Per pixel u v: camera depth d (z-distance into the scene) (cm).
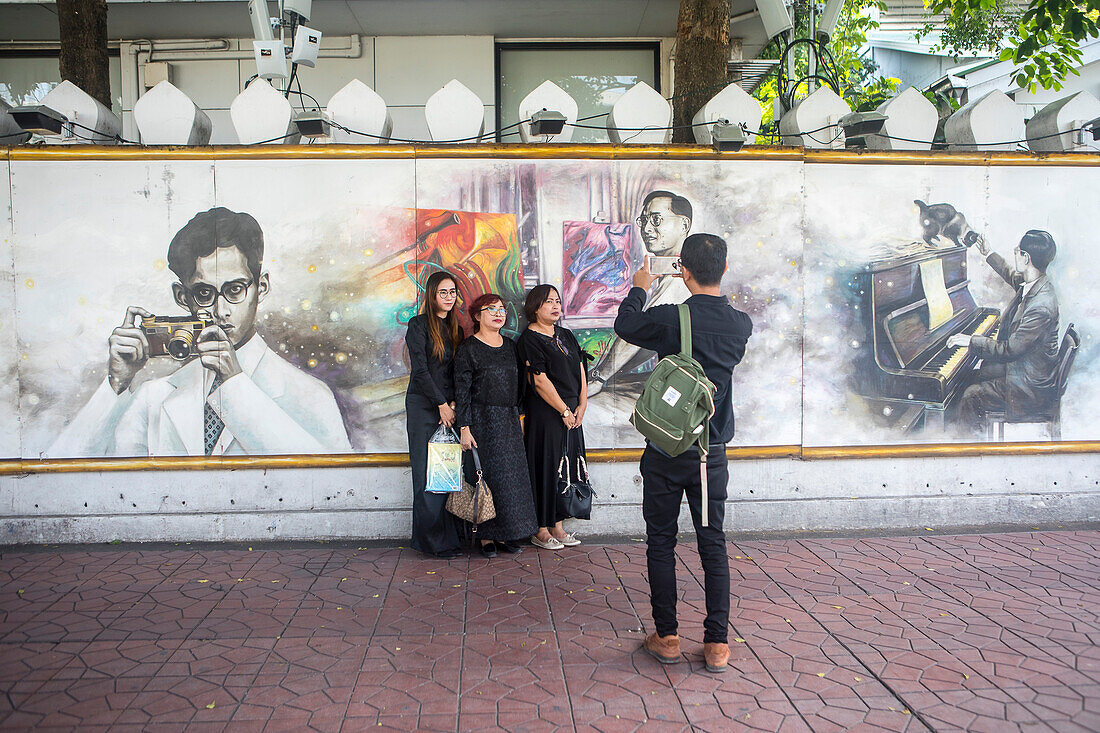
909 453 550
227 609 409
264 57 562
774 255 534
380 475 524
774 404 540
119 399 512
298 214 512
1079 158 548
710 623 343
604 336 528
